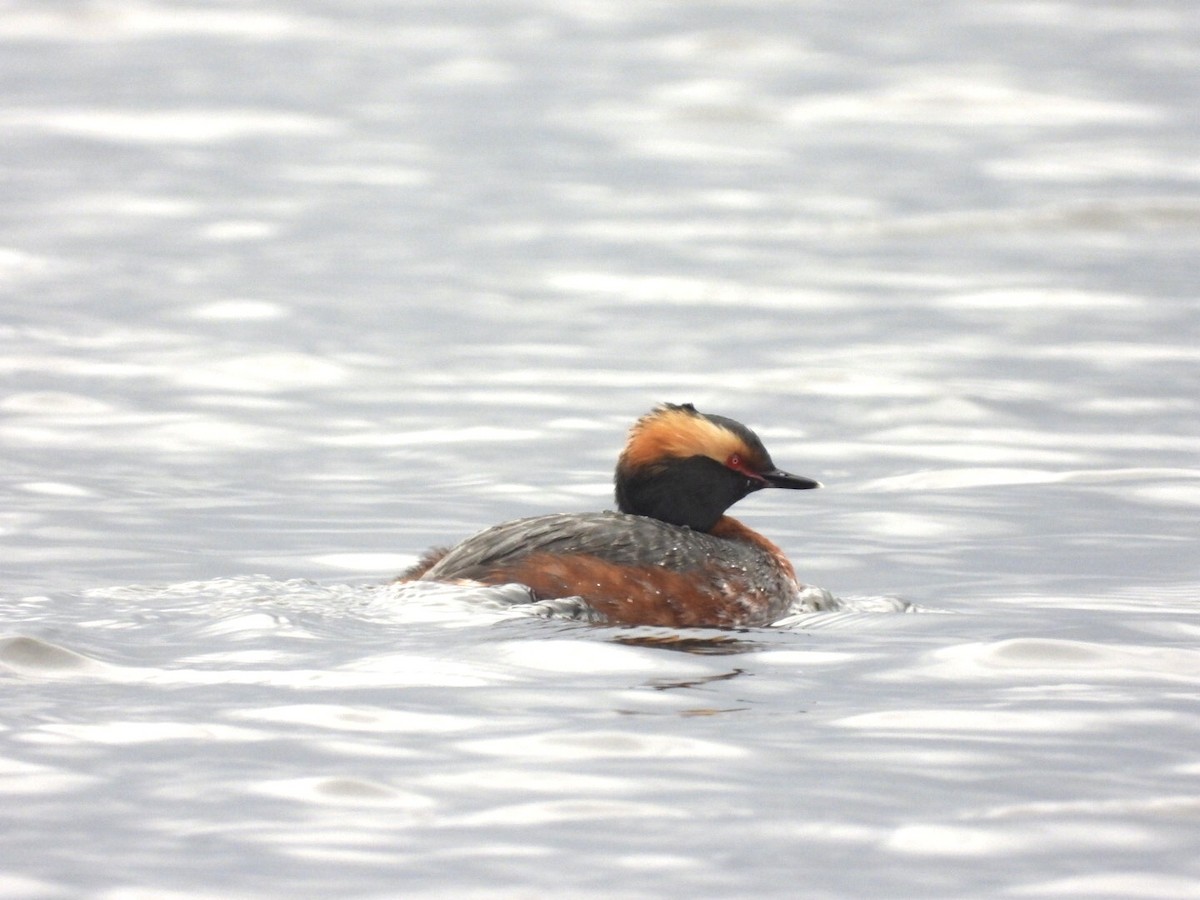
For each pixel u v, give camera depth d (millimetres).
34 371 20078
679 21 57938
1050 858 6797
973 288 25906
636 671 9344
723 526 12242
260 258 28094
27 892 6391
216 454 16766
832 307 24797
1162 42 52875
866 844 6926
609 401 19266
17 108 43812
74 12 56750
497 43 55125
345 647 9578
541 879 6559
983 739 8234
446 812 7215
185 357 21047
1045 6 58906
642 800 7375
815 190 35250
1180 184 34625
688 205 33938
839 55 51875
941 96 45812
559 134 42125
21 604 10375
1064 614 11219
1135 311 24047
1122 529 13992
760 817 7191
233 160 38312
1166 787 7555
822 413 18703
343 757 7820
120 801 7277
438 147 40500
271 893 6406
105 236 29641
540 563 10883
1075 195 33625
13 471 15805
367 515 14523
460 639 9742
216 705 8523
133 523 14039
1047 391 19406
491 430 17891
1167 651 9922
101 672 9055
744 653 9922
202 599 10531
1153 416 18281
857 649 10078
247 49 53250
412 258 28516
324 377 20328
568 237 30594
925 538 13844
